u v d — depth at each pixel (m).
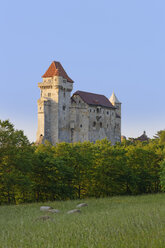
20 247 18.41
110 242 18.17
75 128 181.25
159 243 17.36
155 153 88.56
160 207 35.81
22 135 59.31
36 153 66.31
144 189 86.38
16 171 56.59
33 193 63.62
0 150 55.06
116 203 49.38
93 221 26.06
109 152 76.75
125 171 77.25
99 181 73.62
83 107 185.00
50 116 176.12
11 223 29.20
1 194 58.69
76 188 74.38
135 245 17.19
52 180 63.91
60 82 175.62
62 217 30.19
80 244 18.17
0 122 57.16
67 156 70.50
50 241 19.16
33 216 34.38
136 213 29.80
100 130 193.38
